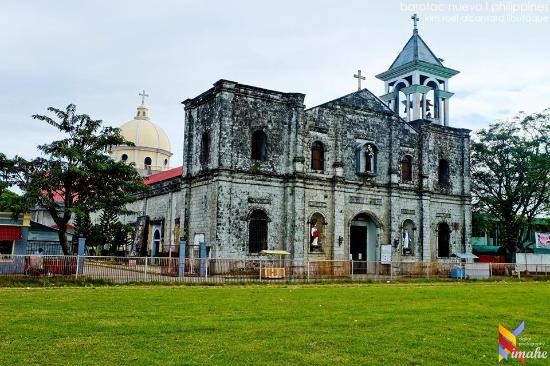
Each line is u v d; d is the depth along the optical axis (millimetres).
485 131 50875
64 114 33469
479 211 52031
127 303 17969
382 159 41031
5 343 11367
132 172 34375
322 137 38219
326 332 13227
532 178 47000
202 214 35969
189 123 39125
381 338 12609
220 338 12273
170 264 29141
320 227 37438
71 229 54469
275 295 21797
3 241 32219
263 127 36188
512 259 47781
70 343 11492
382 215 40469
